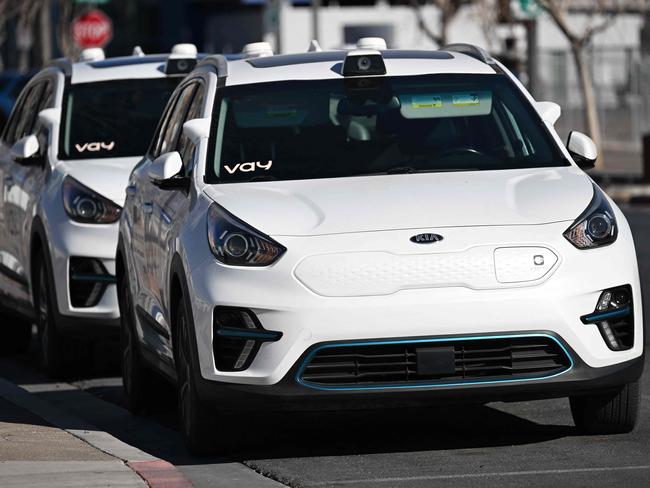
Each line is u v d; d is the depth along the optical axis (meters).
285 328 13.89
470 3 72.19
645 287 28.73
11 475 13.51
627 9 65.81
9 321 24.94
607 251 14.34
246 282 14.07
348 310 13.84
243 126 16.38
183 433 15.44
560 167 15.92
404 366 13.92
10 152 24.31
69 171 21.84
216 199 15.05
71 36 77.25
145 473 13.64
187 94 18.16
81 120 23.34
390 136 16.30
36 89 25.36
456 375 13.96
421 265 13.95
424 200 14.68
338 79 16.97
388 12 94.50
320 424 16.73
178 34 110.94
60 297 21.12
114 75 24.28
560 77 79.94
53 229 21.31
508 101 16.78
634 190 52.38
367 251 14.00
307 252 14.02
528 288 13.95
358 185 15.23
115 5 111.00
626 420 15.14
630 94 78.62
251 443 15.72
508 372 13.98
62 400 20.03
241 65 17.53
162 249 16.28
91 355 21.81
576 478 13.25
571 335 14.01
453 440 15.56
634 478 13.18
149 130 23.22
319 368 13.98
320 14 94.69
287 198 14.88
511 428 16.14
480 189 14.96
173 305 15.65
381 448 15.23
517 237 14.12
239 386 14.09
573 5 83.06
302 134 16.30
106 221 21.05
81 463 14.19
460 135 16.38
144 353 17.69
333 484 13.36
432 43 93.75
